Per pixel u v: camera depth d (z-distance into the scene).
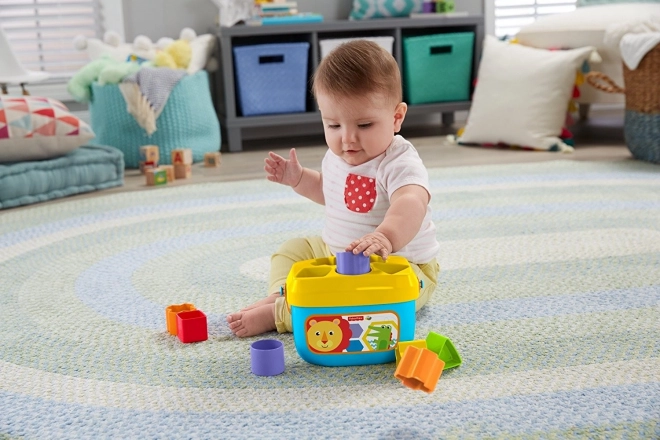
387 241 1.05
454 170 2.60
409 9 3.39
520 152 2.93
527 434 0.87
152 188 2.48
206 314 1.31
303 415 0.93
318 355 1.07
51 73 3.53
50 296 1.43
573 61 2.90
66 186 2.41
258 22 3.13
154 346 1.17
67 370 1.09
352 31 3.46
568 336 1.16
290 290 1.06
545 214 1.95
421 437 0.87
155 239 1.83
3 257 1.72
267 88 3.19
